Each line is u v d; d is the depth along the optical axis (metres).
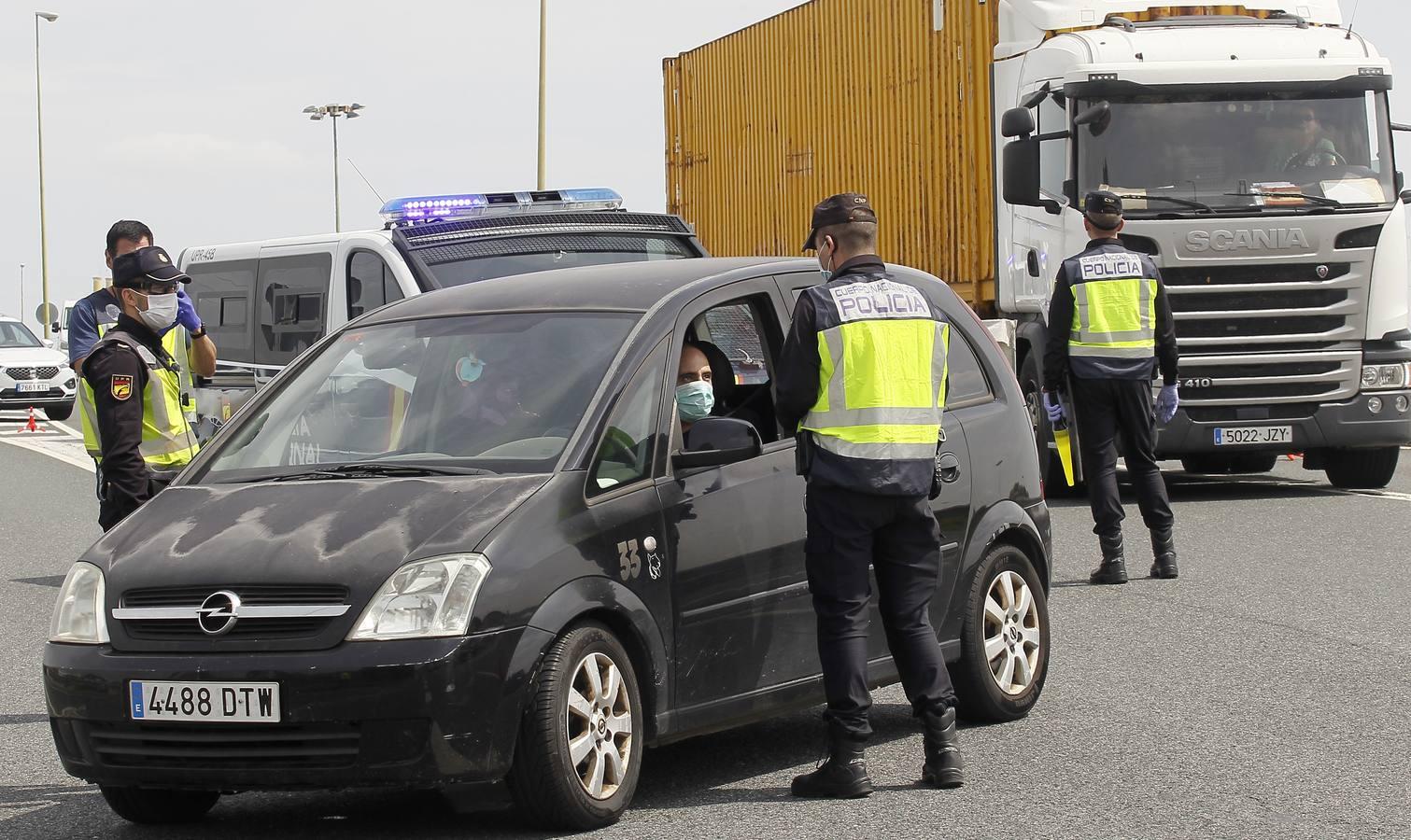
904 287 6.45
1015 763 6.88
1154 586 10.95
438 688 5.59
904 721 7.74
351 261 12.99
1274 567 11.47
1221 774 6.64
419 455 6.51
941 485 7.27
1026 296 15.95
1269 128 15.09
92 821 6.49
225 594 5.79
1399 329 15.16
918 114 18.23
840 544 6.33
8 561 13.73
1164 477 17.64
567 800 5.85
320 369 7.21
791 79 21.19
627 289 7.02
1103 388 11.09
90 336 8.91
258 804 6.75
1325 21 16.27
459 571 5.71
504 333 6.93
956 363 7.71
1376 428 15.09
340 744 5.66
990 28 16.77
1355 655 8.77
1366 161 15.19
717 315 7.27
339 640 5.66
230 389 14.16
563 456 6.21
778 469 6.77
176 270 7.85
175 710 5.76
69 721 5.96
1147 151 14.96
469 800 5.79
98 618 5.98
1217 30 15.37
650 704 6.23
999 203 16.53
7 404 32.94
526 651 5.74
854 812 6.21
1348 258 15.00
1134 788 6.47
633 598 6.12
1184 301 14.94
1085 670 8.60
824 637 6.42
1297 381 15.03
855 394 6.27
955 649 7.35
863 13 19.36
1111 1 15.96
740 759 7.12
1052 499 15.92
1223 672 8.46
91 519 16.67
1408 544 12.27
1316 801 6.25
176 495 6.63
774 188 21.73
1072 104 15.03
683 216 24.59
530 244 13.04
